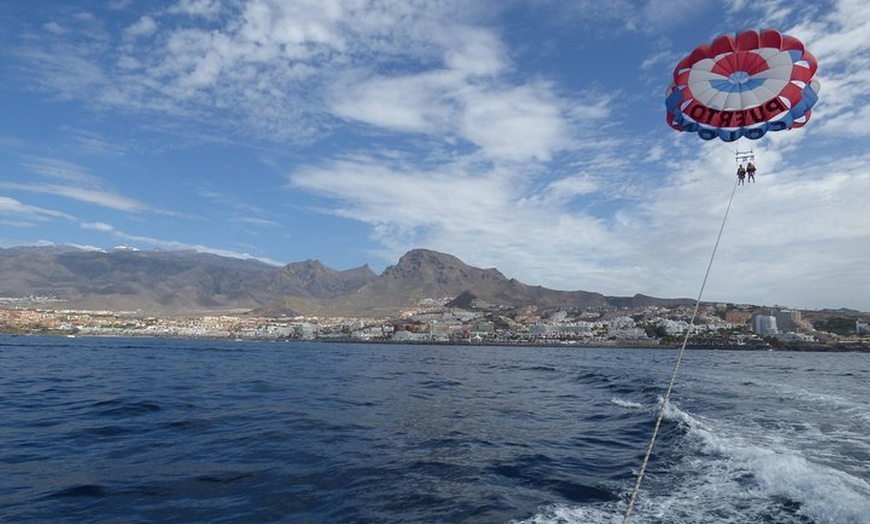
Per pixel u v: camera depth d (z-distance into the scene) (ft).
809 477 37.91
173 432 58.70
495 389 120.67
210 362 216.95
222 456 47.50
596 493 36.65
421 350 535.19
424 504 34.27
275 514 32.63
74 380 123.95
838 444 51.37
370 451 50.03
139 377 134.21
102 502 34.96
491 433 61.41
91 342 512.63
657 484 38.52
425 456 48.11
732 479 38.70
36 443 52.90
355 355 351.05
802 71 46.19
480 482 39.55
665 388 108.68
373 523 30.83
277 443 53.11
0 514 32.78
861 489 34.91
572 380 150.10
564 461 47.01
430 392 110.52
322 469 42.98
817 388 117.39
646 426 65.72
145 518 32.14
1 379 124.67
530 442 56.08
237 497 35.94
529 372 188.65
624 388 116.16
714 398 91.15
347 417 71.61
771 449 48.67
